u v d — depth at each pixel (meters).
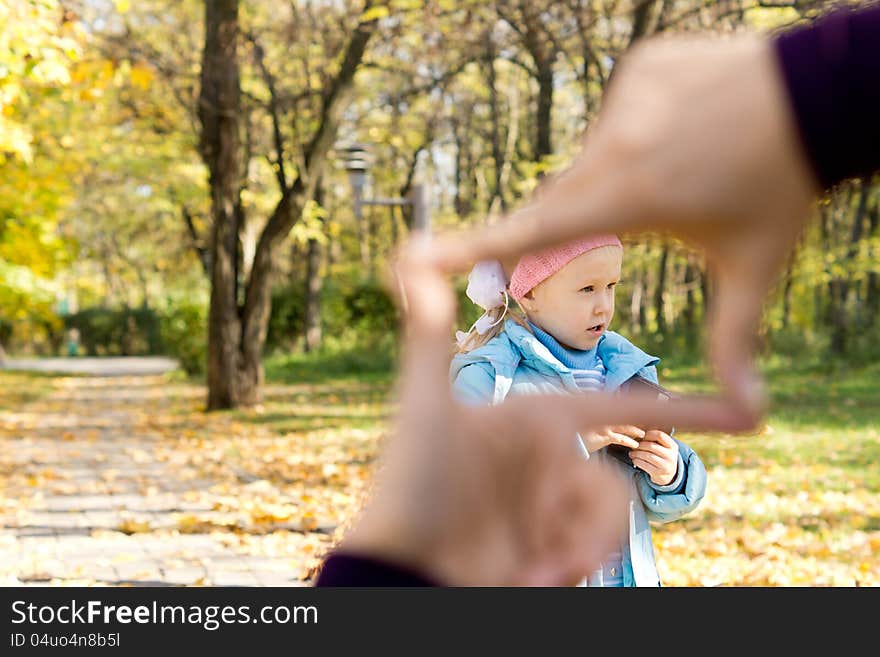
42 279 29.12
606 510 0.52
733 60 0.50
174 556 6.66
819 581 5.58
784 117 0.49
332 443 12.91
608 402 0.52
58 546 7.01
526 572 0.51
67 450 13.03
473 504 0.52
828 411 14.40
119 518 8.12
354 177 13.52
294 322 32.12
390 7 14.16
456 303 0.52
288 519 7.85
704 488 2.44
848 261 18.95
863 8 0.50
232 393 17.98
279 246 18.09
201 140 17.91
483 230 0.51
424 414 0.52
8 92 7.50
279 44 18.00
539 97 17.94
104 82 10.38
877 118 0.48
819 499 8.11
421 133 23.52
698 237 0.49
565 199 0.49
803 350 22.81
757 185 0.49
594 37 11.59
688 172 0.48
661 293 28.25
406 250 0.52
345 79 16.91
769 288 0.50
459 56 15.12
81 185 26.83
